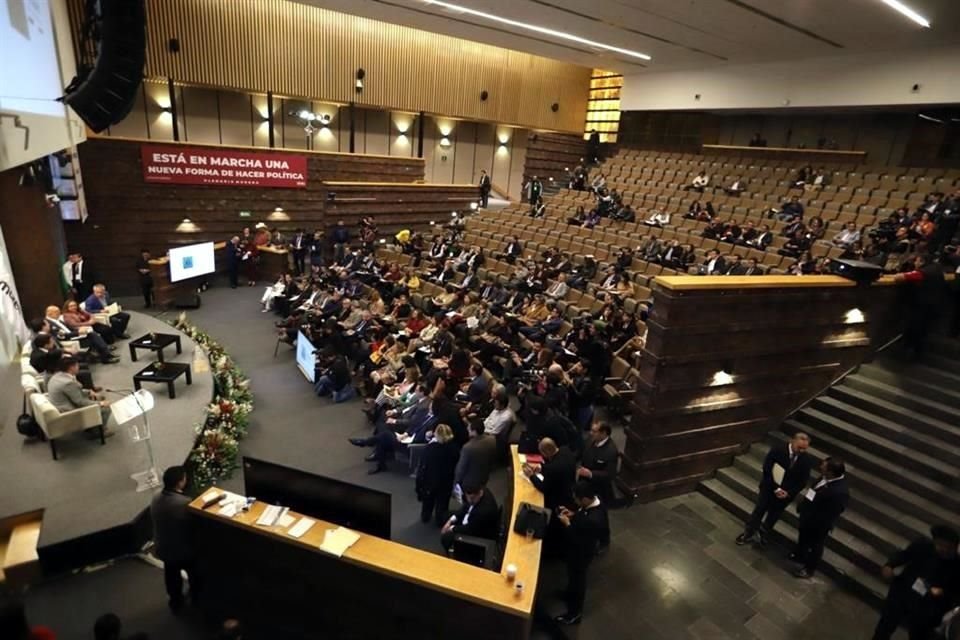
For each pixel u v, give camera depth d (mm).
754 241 13367
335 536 4152
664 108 19828
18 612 2957
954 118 14945
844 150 17734
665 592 5219
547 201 20219
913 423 6406
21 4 6297
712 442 6832
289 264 16109
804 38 12750
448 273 14102
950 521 5395
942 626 4031
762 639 4762
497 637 3723
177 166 14680
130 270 14664
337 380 8852
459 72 20391
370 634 4133
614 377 8859
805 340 6918
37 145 6754
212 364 9328
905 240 10766
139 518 5309
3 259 8828
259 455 7172
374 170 18328
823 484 5273
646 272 12930
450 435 5688
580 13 12141
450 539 4918
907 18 10484
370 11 13516
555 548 5449
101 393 7309
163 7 15062
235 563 4457
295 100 18969
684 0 10570
